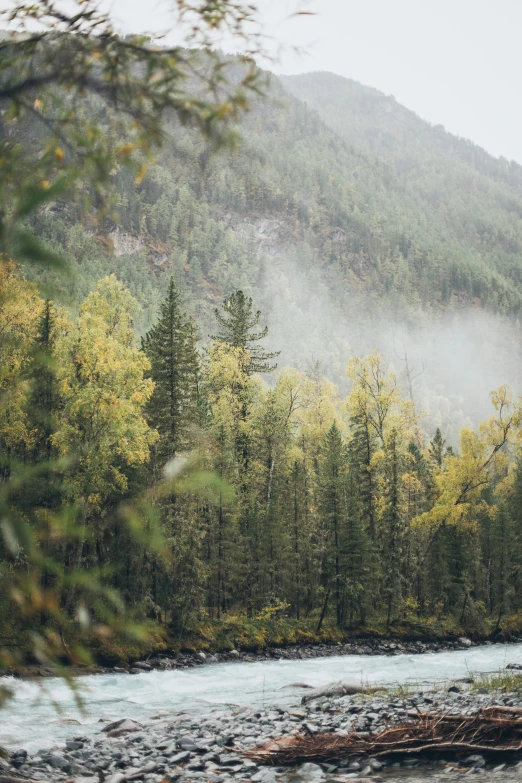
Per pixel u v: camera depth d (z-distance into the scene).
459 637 45.47
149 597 29.50
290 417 55.88
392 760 8.66
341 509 44.53
